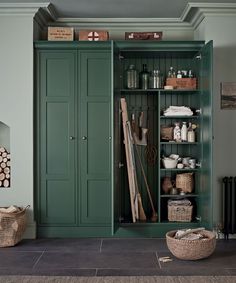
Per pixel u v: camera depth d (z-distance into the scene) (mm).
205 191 3861
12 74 4027
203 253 3291
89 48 4086
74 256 3484
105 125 4098
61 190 4109
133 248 3719
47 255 3512
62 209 4109
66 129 4098
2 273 3068
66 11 4141
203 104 3922
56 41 4043
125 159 4414
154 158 4441
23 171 4043
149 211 4434
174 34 4500
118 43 4070
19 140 4035
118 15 4277
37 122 4094
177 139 4234
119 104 4090
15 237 3764
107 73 4098
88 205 4109
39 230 4105
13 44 4023
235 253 3541
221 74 4043
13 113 4035
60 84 4098
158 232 4105
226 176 4043
